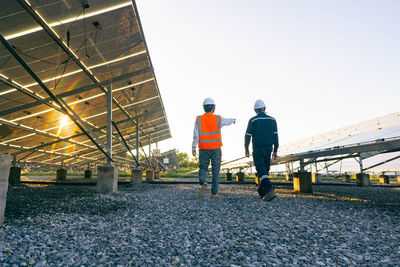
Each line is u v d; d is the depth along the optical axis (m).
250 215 3.54
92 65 7.51
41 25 5.12
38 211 3.74
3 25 4.87
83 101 10.02
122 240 2.42
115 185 6.85
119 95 10.95
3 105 7.96
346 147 10.22
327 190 7.77
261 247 2.20
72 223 3.07
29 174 26.17
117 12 5.75
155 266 1.81
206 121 5.48
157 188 8.64
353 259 1.94
